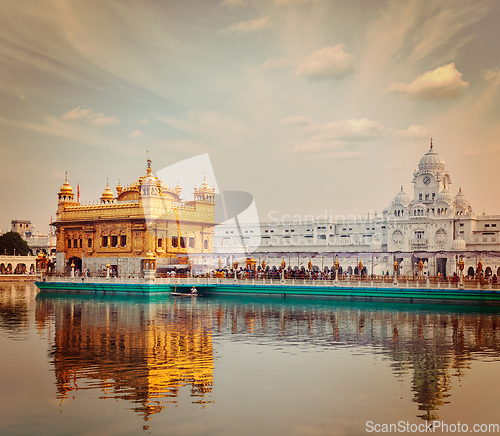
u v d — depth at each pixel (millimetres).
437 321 47125
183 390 24531
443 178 134500
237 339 37438
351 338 37844
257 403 22766
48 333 40094
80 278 82188
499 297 58406
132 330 41656
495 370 28125
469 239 120188
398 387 25016
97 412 21625
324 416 21359
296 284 71250
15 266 137250
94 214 92375
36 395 23672
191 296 75750
